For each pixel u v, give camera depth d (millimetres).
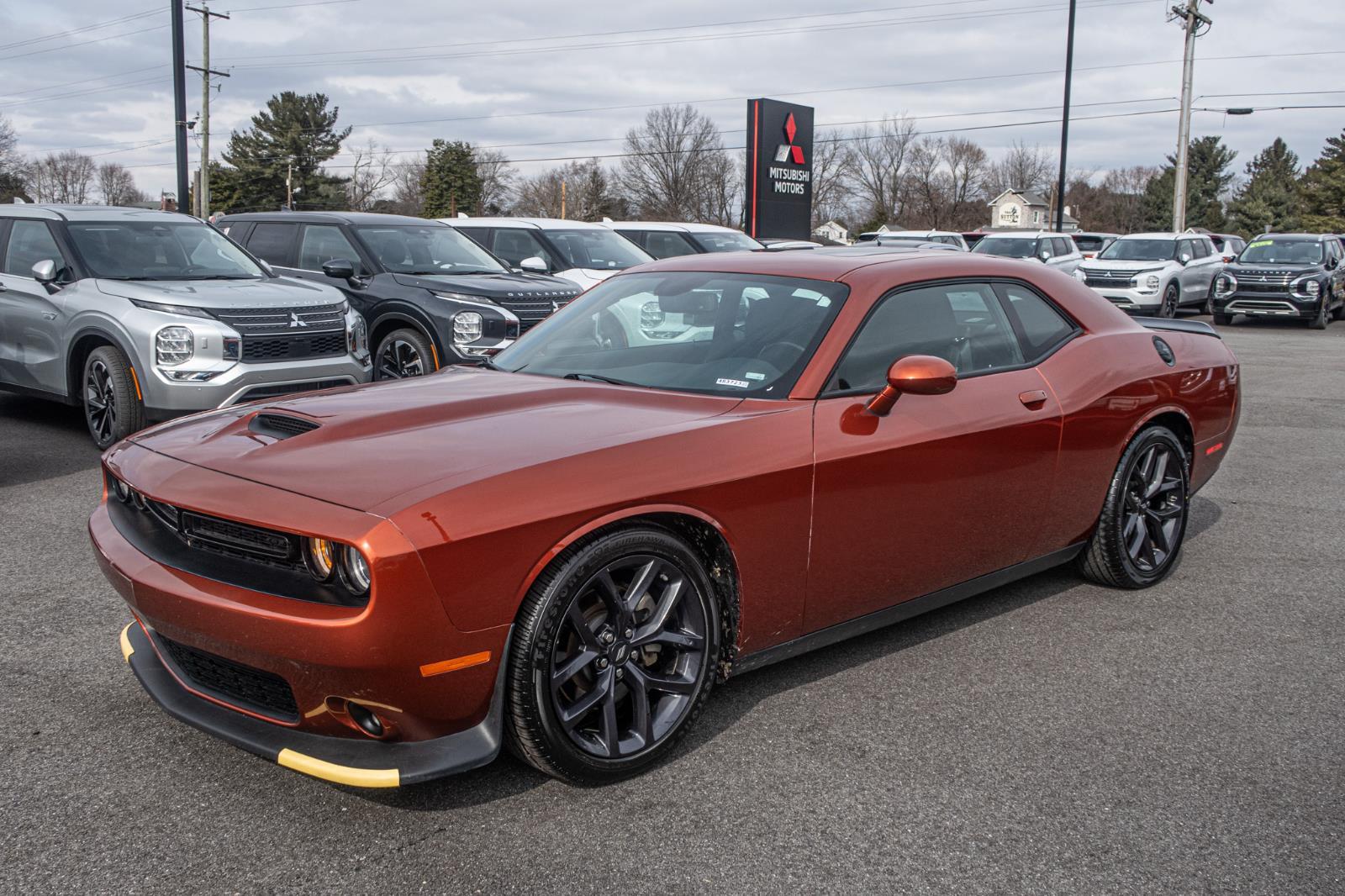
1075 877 2514
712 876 2500
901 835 2682
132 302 7055
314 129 65938
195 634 2703
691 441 3029
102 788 2875
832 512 3314
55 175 103500
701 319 3775
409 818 2740
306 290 7742
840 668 3756
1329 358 14719
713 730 3260
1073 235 32250
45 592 4469
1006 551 4027
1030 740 3223
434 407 3232
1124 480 4449
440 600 2512
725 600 3176
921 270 3893
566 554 2742
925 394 3311
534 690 2697
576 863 2543
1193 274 21641
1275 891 2467
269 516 2604
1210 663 3859
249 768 2996
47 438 7762
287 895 2412
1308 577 4906
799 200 25547
